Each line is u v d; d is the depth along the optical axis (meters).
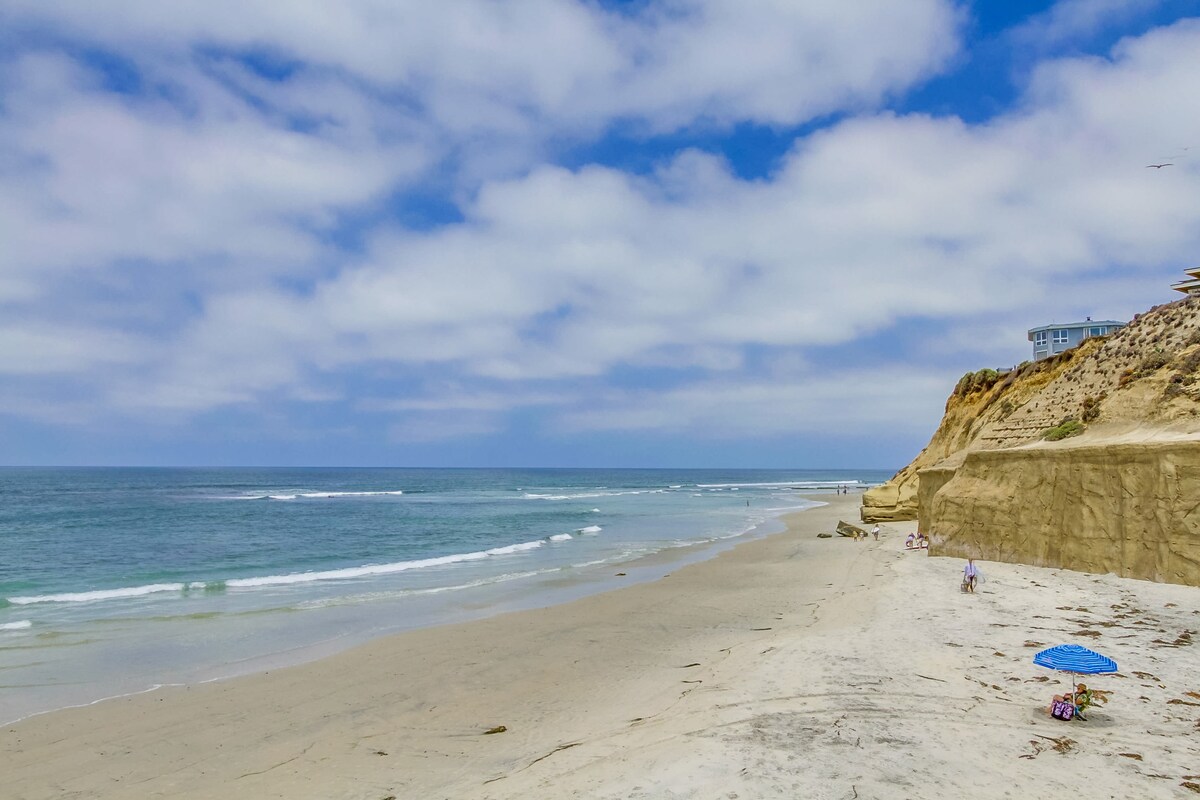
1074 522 21.58
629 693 12.58
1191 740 8.99
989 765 8.48
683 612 19.81
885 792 7.88
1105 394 26.14
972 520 25.45
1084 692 9.84
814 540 38.84
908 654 13.36
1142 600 16.81
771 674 12.47
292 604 22.00
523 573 28.28
